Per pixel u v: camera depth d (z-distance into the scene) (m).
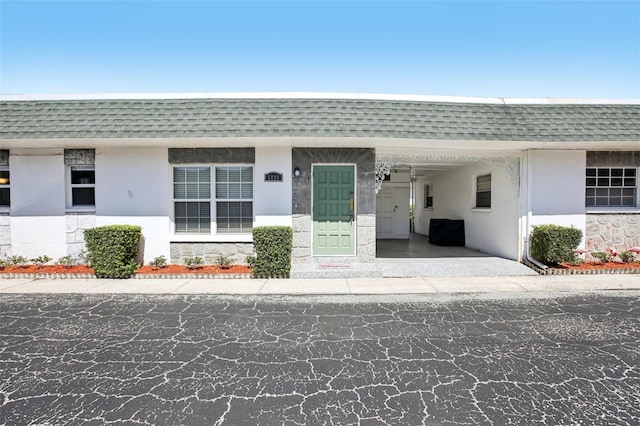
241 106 8.48
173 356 4.30
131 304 6.38
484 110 8.64
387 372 3.90
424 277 8.40
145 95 8.75
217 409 3.24
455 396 3.43
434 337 4.86
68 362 4.14
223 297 6.82
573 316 5.68
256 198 9.09
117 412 3.19
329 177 9.34
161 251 9.16
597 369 3.95
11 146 8.98
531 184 9.36
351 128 8.05
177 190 9.32
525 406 3.26
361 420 3.07
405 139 8.12
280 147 9.07
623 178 9.73
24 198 9.20
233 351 4.44
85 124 8.16
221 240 9.12
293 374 3.87
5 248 9.23
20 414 3.16
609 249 9.41
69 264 8.96
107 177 9.12
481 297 6.79
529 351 4.41
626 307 6.13
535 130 8.34
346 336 4.90
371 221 9.17
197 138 8.05
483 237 11.56
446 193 14.53
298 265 8.90
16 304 6.37
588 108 8.79
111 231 8.25
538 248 8.99
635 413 3.15
